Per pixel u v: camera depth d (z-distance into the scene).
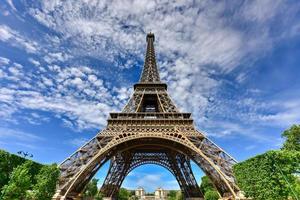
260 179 60.09
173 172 110.81
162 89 108.31
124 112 91.38
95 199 105.81
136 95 105.31
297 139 76.69
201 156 74.25
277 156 59.81
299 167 59.00
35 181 60.94
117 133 80.75
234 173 71.19
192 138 80.44
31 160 59.66
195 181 100.00
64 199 62.88
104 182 100.62
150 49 135.88
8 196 49.97
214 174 77.50
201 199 96.56
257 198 60.94
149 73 122.81
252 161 64.56
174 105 96.31
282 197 57.53
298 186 58.38
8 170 54.81
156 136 77.88
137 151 116.31
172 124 85.31
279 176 58.31
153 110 117.69
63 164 73.25
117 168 108.19
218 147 76.81
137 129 83.31
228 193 73.12
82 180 76.12
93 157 71.31
